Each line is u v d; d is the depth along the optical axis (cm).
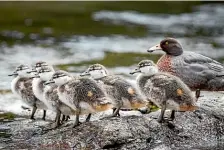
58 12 3697
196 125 1492
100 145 1366
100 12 3750
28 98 1628
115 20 3534
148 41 2994
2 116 1666
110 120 1429
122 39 3041
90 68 1535
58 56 2620
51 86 1502
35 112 1705
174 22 3491
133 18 3600
